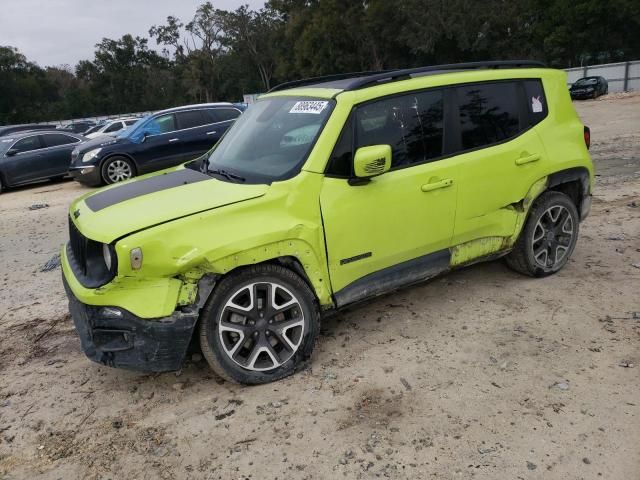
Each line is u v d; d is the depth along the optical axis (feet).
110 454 9.95
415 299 15.49
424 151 13.37
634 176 29.30
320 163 11.89
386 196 12.57
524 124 15.12
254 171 12.46
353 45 191.72
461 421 10.16
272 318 11.61
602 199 24.93
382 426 10.17
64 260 12.50
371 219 12.41
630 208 23.15
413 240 13.21
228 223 10.82
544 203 15.47
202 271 10.63
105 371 12.85
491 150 14.30
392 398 10.98
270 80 261.65
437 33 163.32
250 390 11.58
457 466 9.07
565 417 10.10
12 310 16.98
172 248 10.30
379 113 12.80
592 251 18.35
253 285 11.24
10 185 45.75
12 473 9.62
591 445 9.36
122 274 10.14
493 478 8.77
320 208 11.77
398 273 13.25
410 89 13.30
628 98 99.50
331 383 11.62
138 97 284.61
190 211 10.80
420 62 181.88
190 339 10.63
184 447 10.00
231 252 10.64
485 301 15.03
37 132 47.83
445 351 12.62
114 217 10.94
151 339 10.39
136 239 10.12
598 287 15.44
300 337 11.89
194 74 260.83
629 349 12.19
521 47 164.35
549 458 9.13
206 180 12.53
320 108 12.67
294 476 9.11
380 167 11.63
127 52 283.38
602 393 10.71
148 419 10.88
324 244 11.88
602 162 34.27
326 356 12.73
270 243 11.09
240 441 10.04
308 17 201.77
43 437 10.55
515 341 12.84
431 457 9.31
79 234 11.50
